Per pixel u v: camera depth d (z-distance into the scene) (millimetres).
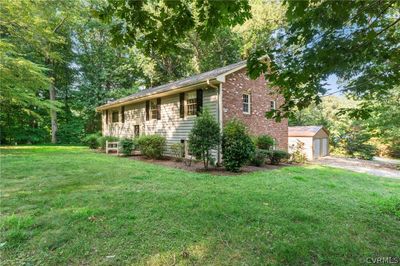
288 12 2191
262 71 2799
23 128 20531
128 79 24016
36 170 7207
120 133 16625
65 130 21797
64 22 17266
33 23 11016
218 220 3395
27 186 5215
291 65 2680
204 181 5996
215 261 2406
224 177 6672
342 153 18125
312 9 2209
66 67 22344
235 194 4758
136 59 21672
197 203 4102
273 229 3146
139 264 2334
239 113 10492
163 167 8344
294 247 2670
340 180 7082
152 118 13406
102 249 2582
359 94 3107
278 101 12898
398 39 2416
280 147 13234
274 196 4691
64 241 2732
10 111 17750
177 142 11578
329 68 2570
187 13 2629
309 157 15773
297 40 2561
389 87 2764
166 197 4430
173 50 3033
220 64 21859
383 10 2258
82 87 22594
